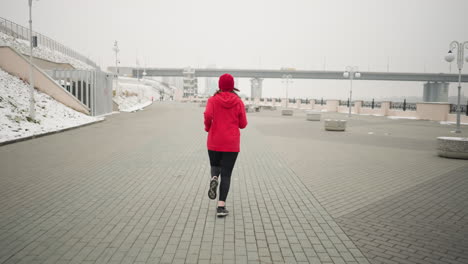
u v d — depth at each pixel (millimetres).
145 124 18547
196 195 5277
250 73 136000
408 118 27172
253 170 7285
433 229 3930
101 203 4812
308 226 4012
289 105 55281
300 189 5727
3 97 15281
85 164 7621
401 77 133750
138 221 4109
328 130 16375
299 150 10188
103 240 3527
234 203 4914
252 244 3479
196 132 14820
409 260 3143
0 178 6199
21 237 3578
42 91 19984
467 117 21719
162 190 5551
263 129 17016
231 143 4254
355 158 8828
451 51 16078
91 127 16328
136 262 3039
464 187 5895
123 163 7812
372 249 3381
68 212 4406
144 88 101062
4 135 11250
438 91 141000
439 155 9148
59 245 3389
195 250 3312
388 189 5746
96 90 22688
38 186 5688
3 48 19688
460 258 3186
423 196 5332
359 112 34875
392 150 10289
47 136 12555
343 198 5203
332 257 3195
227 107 4250
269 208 4691
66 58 40219
